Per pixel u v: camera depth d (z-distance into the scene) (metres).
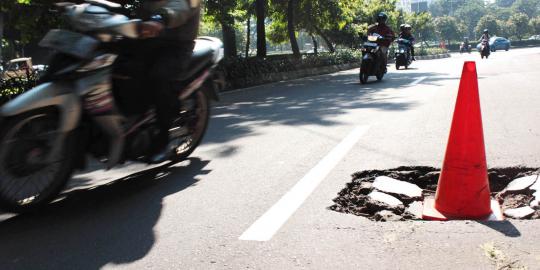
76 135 3.78
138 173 4.70
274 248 2.86
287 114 7.89
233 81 15.09
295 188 3.93
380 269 2.56
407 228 3.06
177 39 4.38
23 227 3.40
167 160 4.88
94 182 4.48
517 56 28.47
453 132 3.34
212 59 5.07
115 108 3.87
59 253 2.94
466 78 3.32
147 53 4.16
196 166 4.80
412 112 7.31
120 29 3.76
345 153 4.95
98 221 3.45
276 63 18.23
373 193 3.76
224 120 7.76
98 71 3.75
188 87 4.69
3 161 3.46
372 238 2.93
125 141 4.04
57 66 3.71
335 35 33.91
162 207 3.67
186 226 3.26
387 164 4.49
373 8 35.28
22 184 3.58
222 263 2.71
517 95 8.66
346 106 8.39
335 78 16.84
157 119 4.27
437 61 27.25
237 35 63.72
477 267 2.54
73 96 3.65
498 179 4.12
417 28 51.56
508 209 3.46
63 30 3.80
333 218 3.27
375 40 13.12
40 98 3.52
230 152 5.31
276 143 5.61
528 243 2.78
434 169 4.35
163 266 2.71
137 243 3.03
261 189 3.95
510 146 4.90
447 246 2.79
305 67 20.89
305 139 5.73
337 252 2.77
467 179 3.29
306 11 25.12
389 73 16.56
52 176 3.70
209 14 17.70
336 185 3.97
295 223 3.21
